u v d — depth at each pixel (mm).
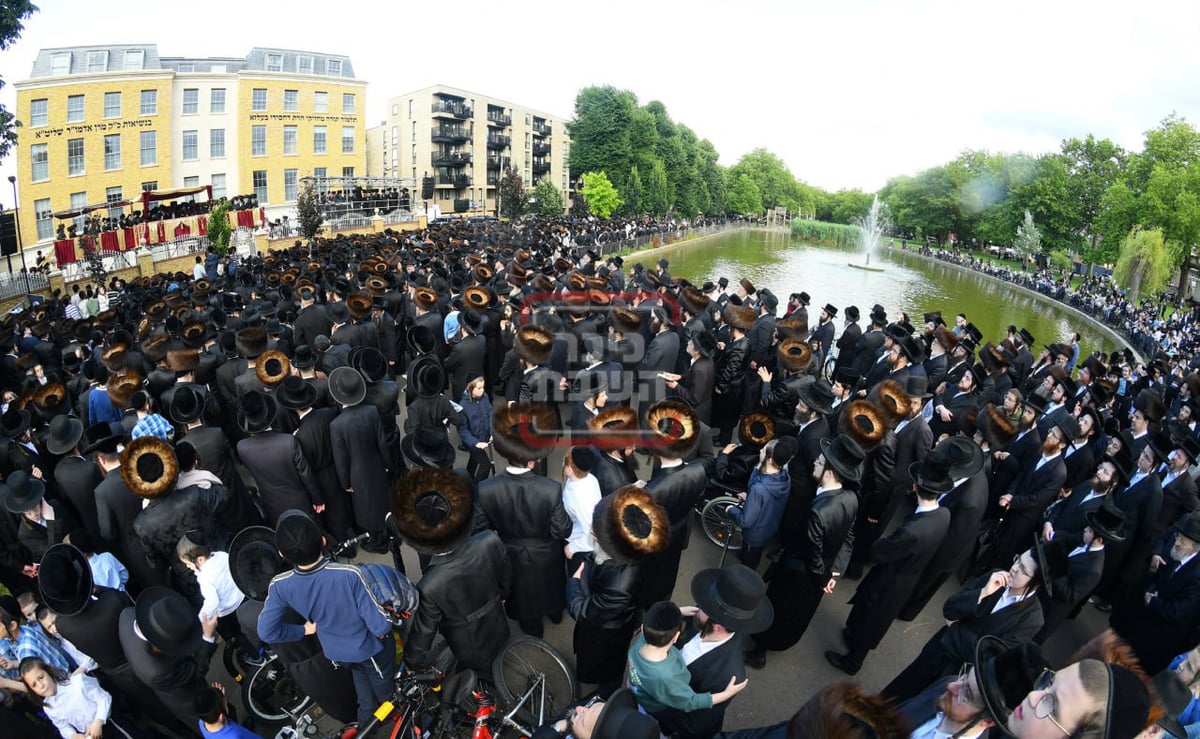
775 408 7422
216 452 5469
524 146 66812
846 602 6031
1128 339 24953
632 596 4023
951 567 5262
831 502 4395
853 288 36938
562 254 21172
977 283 44562
